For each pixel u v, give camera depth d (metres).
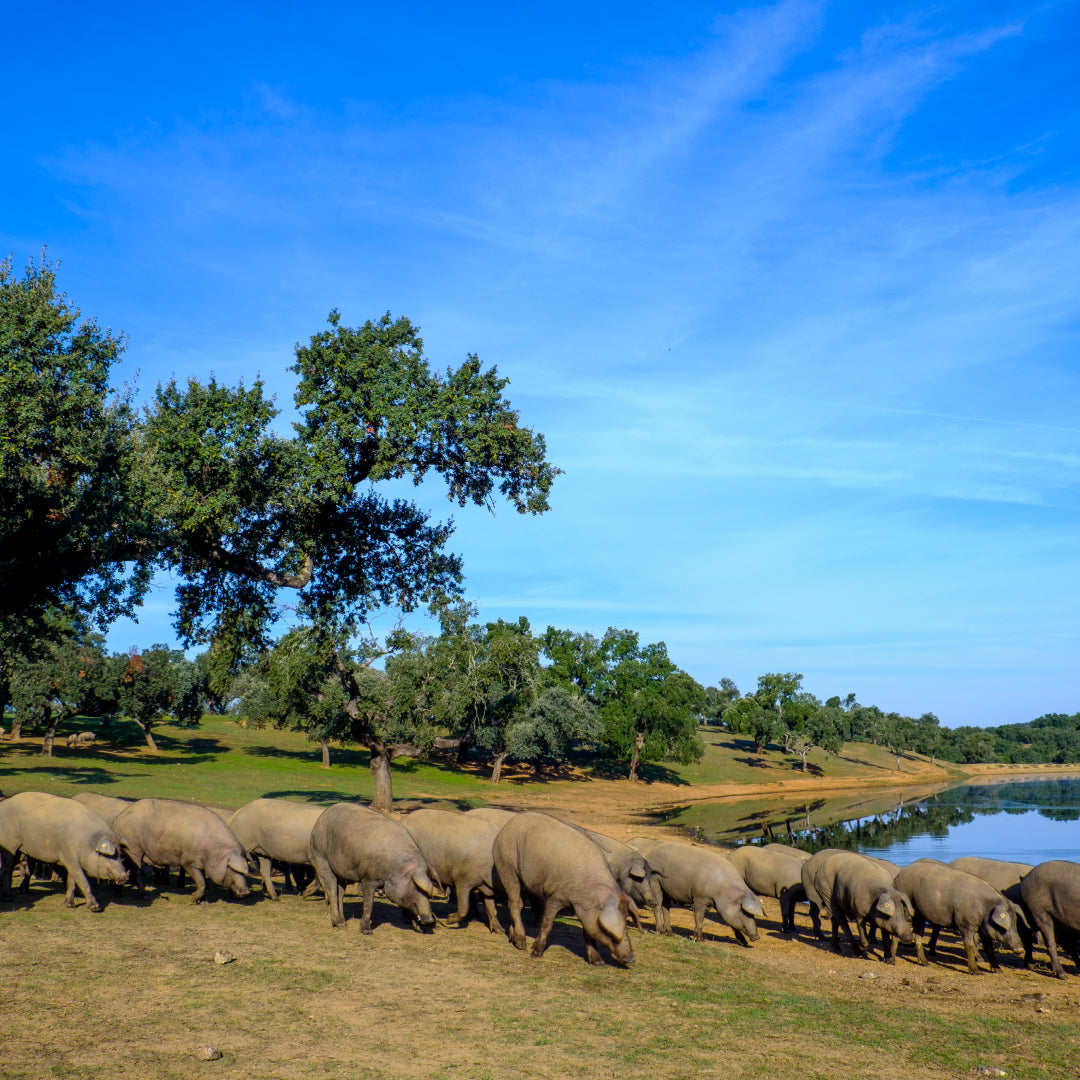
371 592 31.59
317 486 27.28
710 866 15.24
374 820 13.02
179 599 30.02
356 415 27.70
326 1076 7.25
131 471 22.73
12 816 13.39
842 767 131.62
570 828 12.41
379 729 59.94
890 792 95.31
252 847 15.14
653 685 90.00
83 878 13.00
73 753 56.72
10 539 21.45
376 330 28.36
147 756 60.44
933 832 48.84
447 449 28.75
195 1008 8.74
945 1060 8.82
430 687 61.91
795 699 126.81
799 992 11.52
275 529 28.19
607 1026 9.09
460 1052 8.05
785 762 128.25
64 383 21.45
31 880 15.73
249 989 9.48
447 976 10.55
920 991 12.50
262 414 25.69
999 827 52.09
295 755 73.50
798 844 42.12
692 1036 8.98
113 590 24.19
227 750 72.25
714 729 163.25
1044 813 64.69
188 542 26.38
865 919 15.23
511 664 72.50
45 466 21.83
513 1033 8.66
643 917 18.23
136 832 14.39
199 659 80.94
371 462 28.75
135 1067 7.12
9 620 28.23
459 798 51.41
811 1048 8.88
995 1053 9.18
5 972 9.36
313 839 13.67
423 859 12.72
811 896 16.91
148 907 13.66
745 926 14.75
